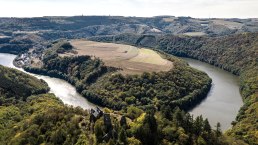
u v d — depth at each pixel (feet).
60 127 460.96
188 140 427.74
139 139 414.00
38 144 445.78
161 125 449.89
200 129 454.40
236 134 552.41
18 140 457.68
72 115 498.69
